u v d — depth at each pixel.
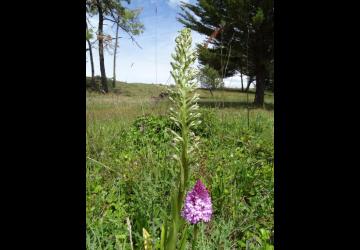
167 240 1.94
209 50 22.66
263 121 9.57
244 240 3.05
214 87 6.06
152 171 4.05
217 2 25.50
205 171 4.27
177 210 1.94
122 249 2.59
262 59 24.39
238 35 24.42
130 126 8.04
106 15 22.75
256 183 4.29
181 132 1.98
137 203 3.47
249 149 5.76
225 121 8.08
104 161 4.96
